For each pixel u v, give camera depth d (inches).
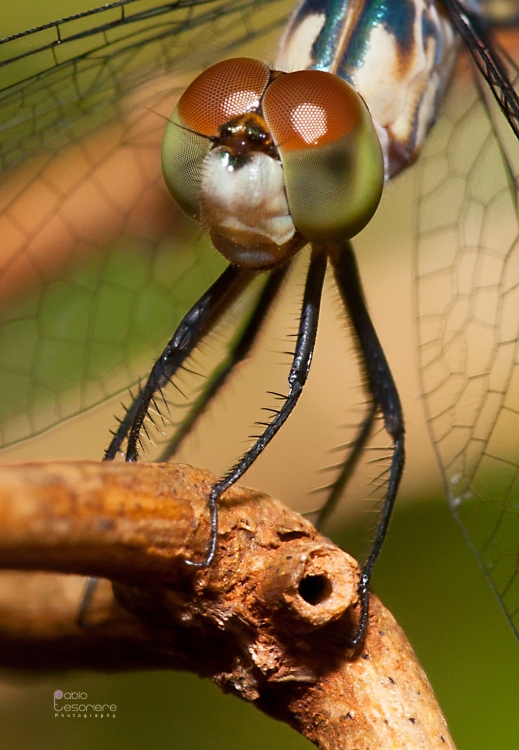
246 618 4.7
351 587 4.7
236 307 5.2
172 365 5.1
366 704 4.7
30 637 4.9
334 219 5.0
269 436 5.0
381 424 5.2
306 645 4.7
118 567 4.7
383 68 5.2
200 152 5.0
